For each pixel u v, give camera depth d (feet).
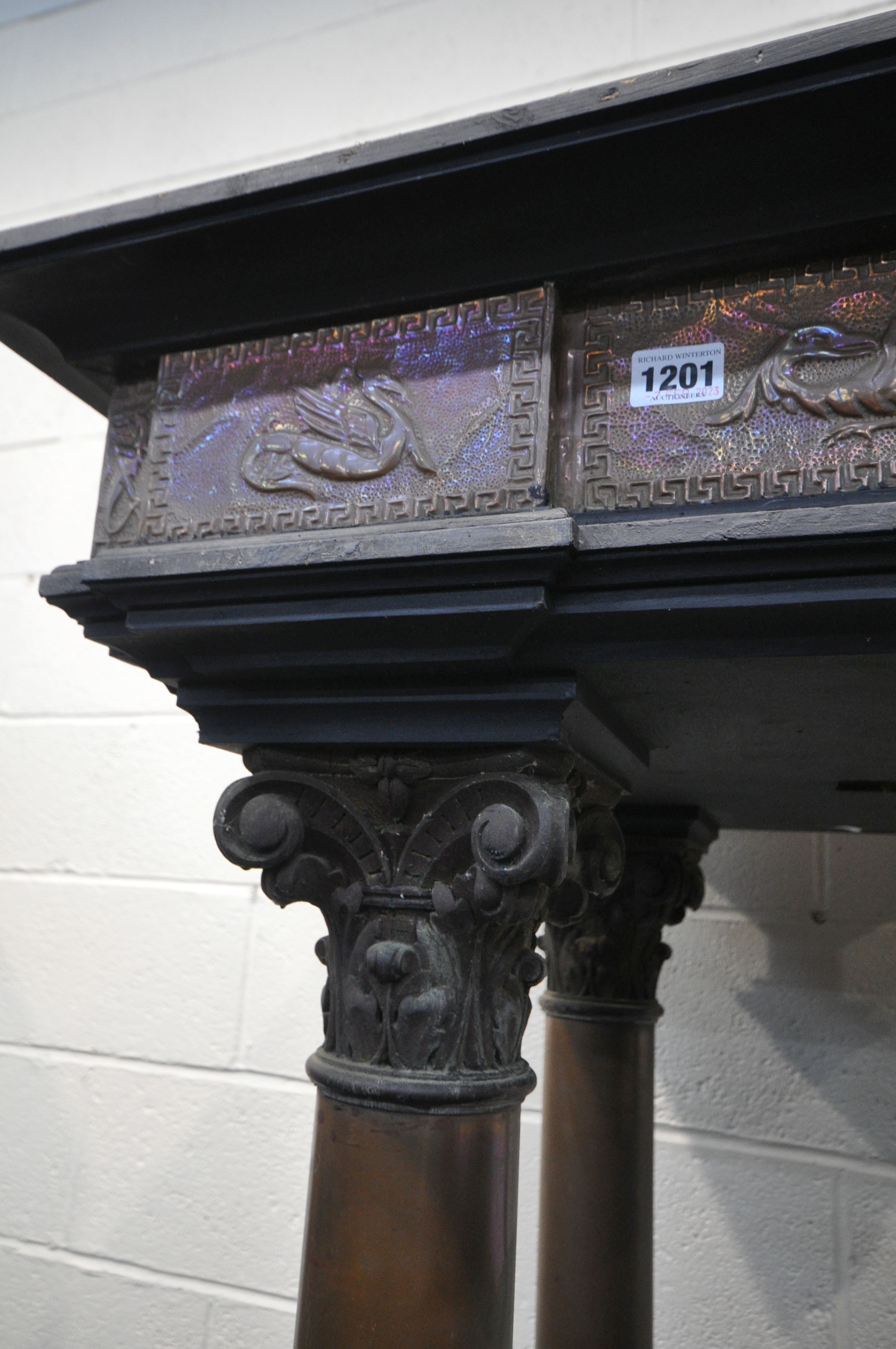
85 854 5.31
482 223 1.98
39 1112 5.09
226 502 2.18
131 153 6.04
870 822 3.56
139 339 2.34
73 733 5.48
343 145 5.56
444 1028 1.95
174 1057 4.96
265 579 1.94
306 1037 4.80
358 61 5.65
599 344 2.02
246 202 2.05
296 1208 4.64
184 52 6.06
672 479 1.90
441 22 5.51
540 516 1.81
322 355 2.19
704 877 3.94
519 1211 4.33
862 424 1.80
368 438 2.09
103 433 5.80
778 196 1.83
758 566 1.70
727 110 1.72
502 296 2.05
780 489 1.82
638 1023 3.38
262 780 2.16
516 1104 2.05
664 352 1.97
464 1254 1.87
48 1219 4.96
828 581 1.68
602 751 2.26
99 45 6.29
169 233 2.12
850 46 1.63
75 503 5.73
